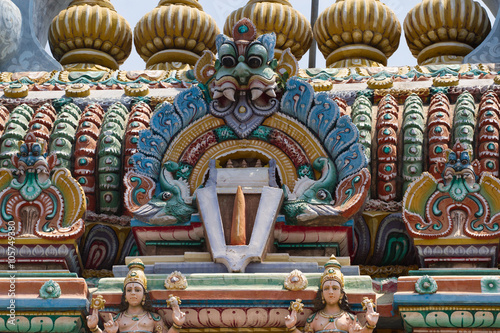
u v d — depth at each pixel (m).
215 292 9.59
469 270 9.91
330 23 14.30
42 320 9.72
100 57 14.71
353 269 10.09
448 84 12.42
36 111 12.35
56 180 10.59
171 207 10.59
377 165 11.48
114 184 11.60
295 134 10.98
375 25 14.17
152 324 9.56
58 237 10.32
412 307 9.59
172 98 12.63
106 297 9.68
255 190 10.50
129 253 11.41
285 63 11.25
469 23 14.20
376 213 11.22
